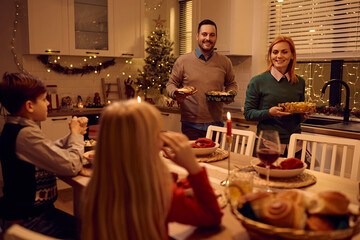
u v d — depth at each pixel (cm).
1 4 391
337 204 85
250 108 264
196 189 97
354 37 324
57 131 383
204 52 310
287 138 252
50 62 424
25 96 155
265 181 148
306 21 352
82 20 412
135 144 82
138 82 475
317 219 86
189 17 491
